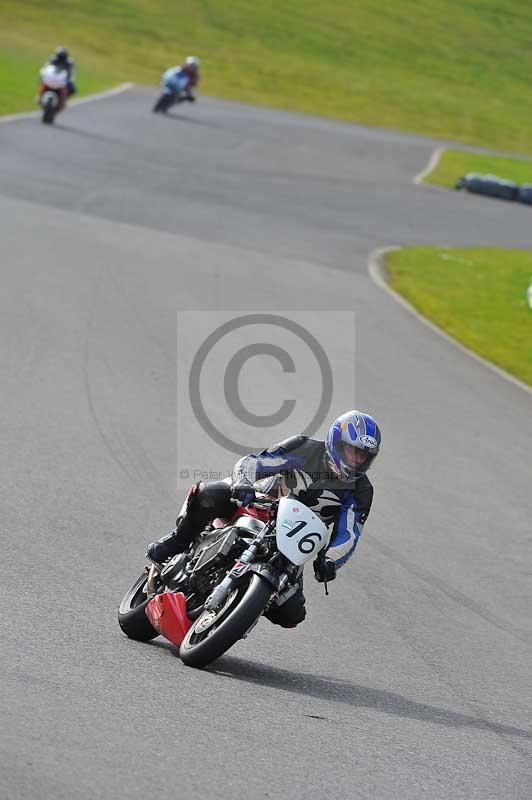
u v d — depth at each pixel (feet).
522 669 88.43
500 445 154.71
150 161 364.79
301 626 90.38
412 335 210.38
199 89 620.90
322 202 353.10
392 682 80.59
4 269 206.39
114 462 123.34
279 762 61.05
